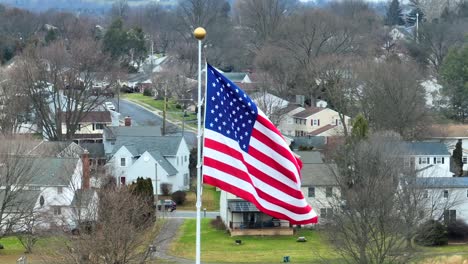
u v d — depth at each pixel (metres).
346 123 179.50
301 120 195.00
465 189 121.88
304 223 45.03
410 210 95.12
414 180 107.56
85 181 112.94
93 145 162.12
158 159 147.25
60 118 167.75
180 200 140.88
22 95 169.75
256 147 44.16
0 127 160.62
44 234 101.94
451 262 104.19
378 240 98.81
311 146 173.00
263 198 44.22
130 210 95.19
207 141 43.59
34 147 134.00
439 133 167.00
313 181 121.44
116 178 136.25
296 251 110.62
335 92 189.88
